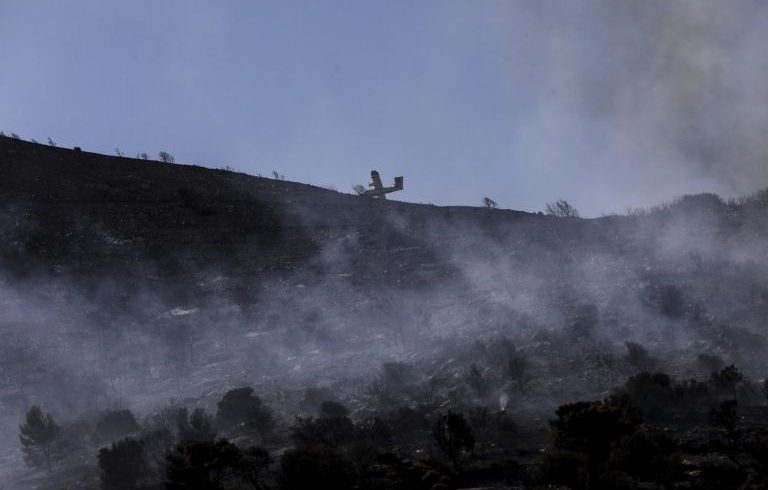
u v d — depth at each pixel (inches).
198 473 2191.2
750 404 2495.1
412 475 2134.6
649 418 2450.8
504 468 2204.7
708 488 1913.1
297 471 2172.7
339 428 2635.3
